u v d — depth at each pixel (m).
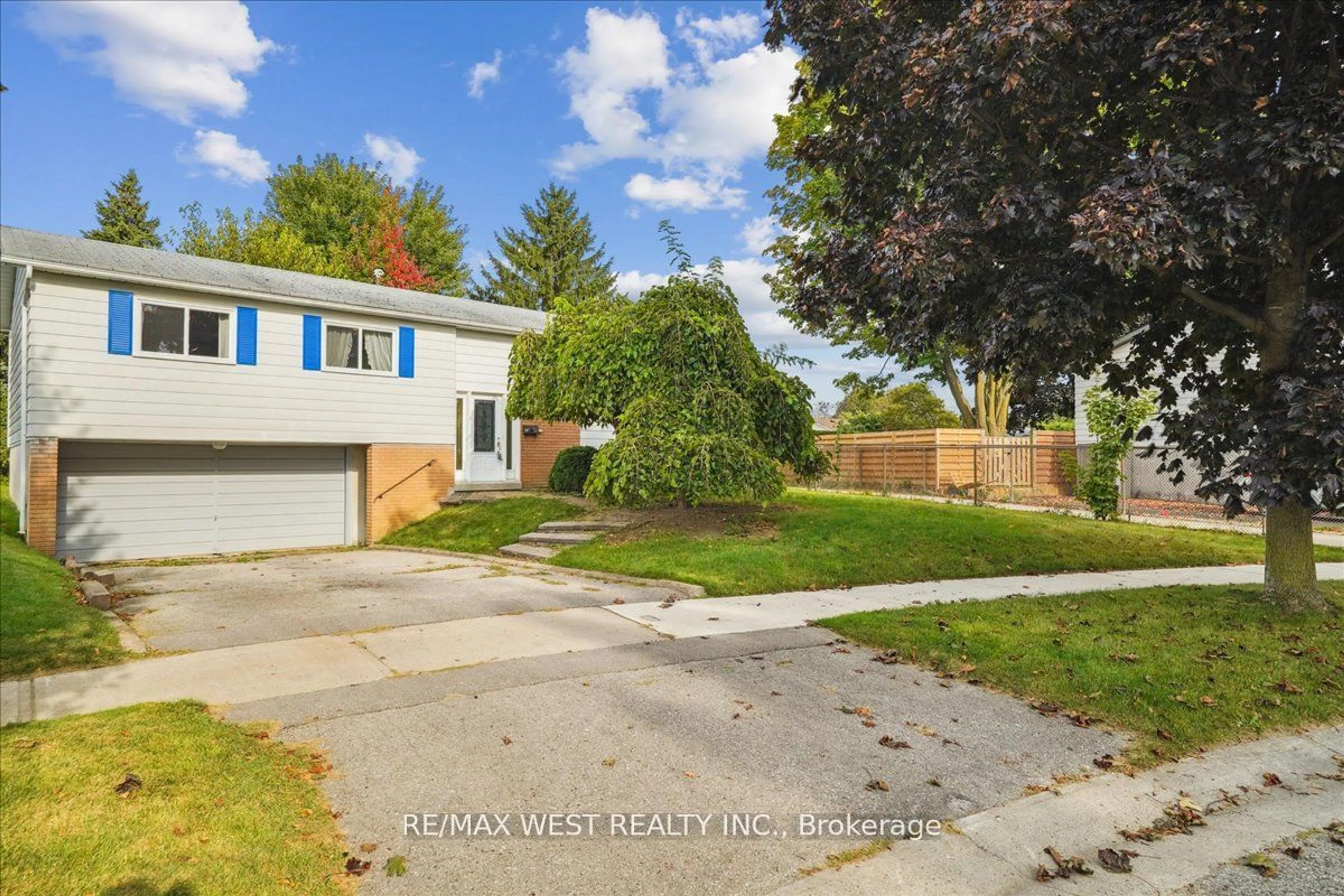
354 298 15.76
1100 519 14.59
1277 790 3.85
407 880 2.83
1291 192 5.75
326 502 15.77
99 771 3.46
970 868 3.01
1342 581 8.74
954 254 6.19
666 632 6.50
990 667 5.52
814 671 5.51
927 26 6.61
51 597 7.23
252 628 6.60
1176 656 5.62
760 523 11.55
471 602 7.81
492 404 18.23
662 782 3.68
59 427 11.98
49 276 11.92
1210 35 5.20
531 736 4.20
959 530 11.20
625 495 10.88
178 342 13.22
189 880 2.70
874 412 34.12
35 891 2.56
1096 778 3.87
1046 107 6.02
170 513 13.88
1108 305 6.64
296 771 3.69
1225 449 6.54
